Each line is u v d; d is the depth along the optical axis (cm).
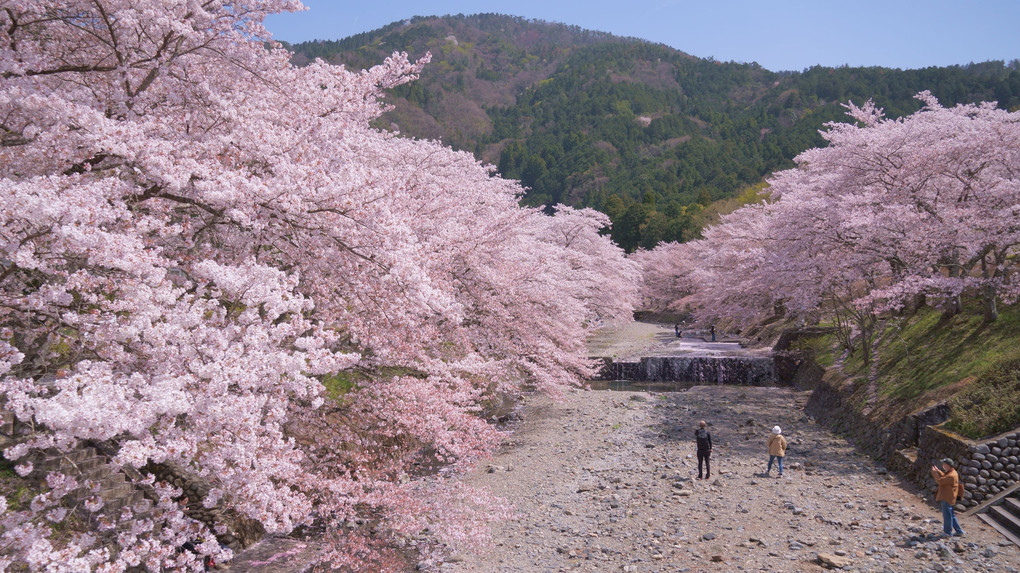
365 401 1003
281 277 649
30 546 490
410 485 985
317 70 973
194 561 587
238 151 768
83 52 873
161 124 714
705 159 15700
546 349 1952
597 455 1808
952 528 1077
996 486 1184
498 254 1633
